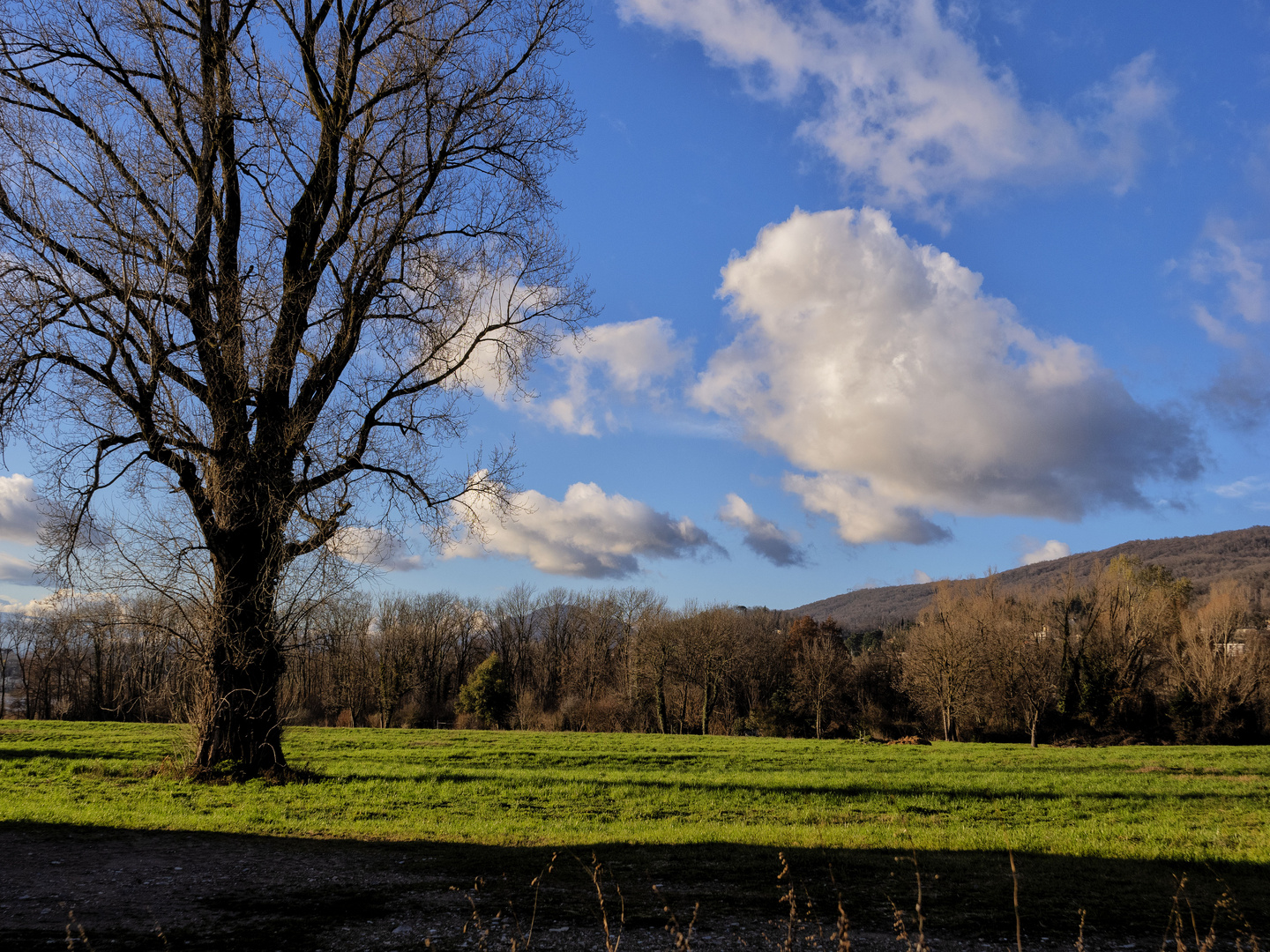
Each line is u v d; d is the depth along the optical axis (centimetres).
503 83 1859
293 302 1684
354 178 1777
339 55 1792
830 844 1146
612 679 8119
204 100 1631
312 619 1700
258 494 1627
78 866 877
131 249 1510
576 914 716
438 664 8100
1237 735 5634
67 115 1555
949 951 635
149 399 1533
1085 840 1277
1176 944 662
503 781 1905
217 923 675
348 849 1018
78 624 1609
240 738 1677
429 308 1819
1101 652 6369
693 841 1131
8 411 1384
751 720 6956
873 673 7606
